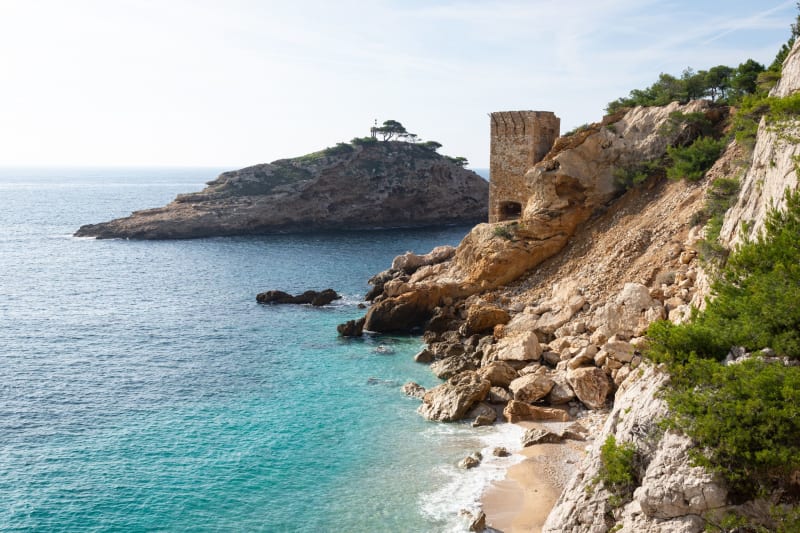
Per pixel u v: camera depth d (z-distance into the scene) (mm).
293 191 172750
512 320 55844
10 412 43781
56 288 91062
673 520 19391
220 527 29312
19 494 32375
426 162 195500
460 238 158750
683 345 22828
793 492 18406
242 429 40531
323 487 32750
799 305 21219
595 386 41281
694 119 58031
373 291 81250
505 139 73375
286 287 93562
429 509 30297
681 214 53312
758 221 30625
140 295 86688
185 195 177625
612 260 54875
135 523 29734
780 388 19125
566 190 64375
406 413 42812
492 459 35250
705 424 19406
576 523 22641
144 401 45969
